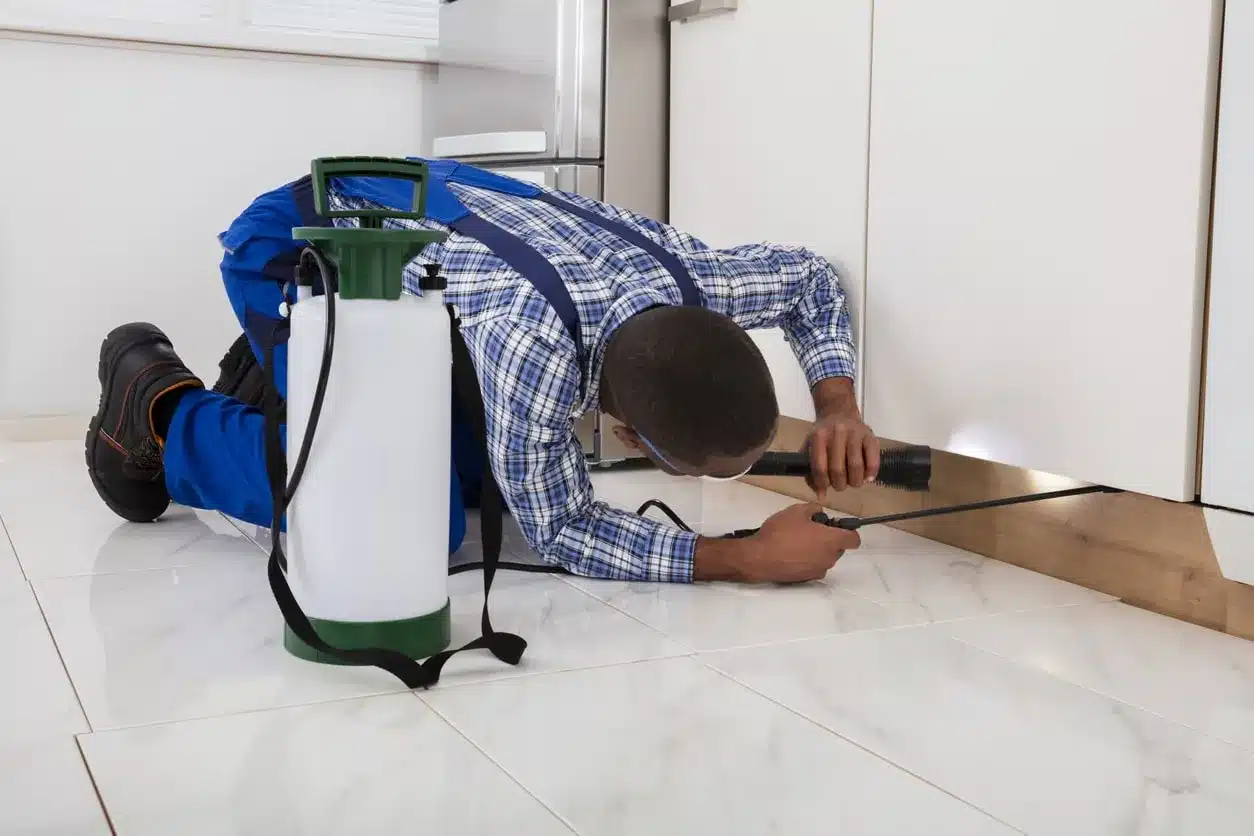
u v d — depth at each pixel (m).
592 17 2.14
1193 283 1.19
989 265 1.43
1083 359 1.31
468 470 1.74
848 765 0.92
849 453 1.42
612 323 1.22
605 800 0.84
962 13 1.45
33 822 0.79
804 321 1.64
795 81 1.78
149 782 0.86
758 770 0.90
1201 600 1.32
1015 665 1.17
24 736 0.94
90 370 2.62
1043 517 1.53
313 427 1.04
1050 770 0.92
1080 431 1.32
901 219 1.58
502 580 1.46
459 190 1.51
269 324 1.57
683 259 1.48
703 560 1.41
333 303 1.03
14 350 2.55
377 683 1.08
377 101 2.81
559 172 2.20
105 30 2.52
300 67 2.73
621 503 1.93
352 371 1.07
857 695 1.07
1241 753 0.96
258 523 1.61
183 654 1.16
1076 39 1.30
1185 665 1.18
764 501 1.98
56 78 2.52
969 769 0.92
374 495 1.09
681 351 1.10
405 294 1.14
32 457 2.34
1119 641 1.25
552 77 2.20
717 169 2.00
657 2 2.19
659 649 1.19
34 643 1.19
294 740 0.95
